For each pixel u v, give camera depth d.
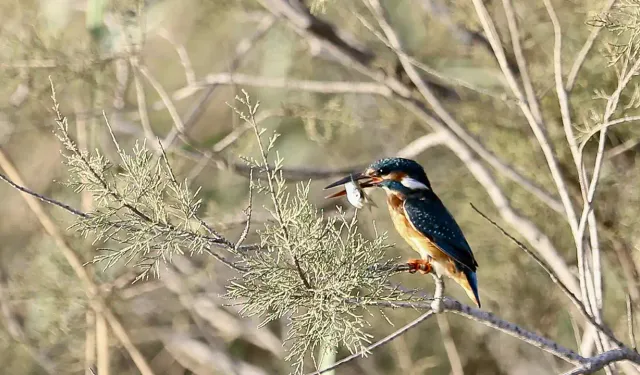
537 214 13.73
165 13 15.70
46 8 14.05
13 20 13.59
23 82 13.12
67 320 13.22
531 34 12.36
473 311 7.55
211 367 16.28
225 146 13.23
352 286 6.76
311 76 15.91
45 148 15.80
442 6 13.38
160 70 17.28
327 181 15.41
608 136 12.80
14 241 16.33
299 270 6.72
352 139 15.77
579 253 8.34
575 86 12.03
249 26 17.38
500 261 14.54
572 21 12.04
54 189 14.68
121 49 12.95
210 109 17.19
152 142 12.02
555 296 14.47
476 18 11.91
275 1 14.02
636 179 12.59
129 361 15.52
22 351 14.59
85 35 13.73
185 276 14.89
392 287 7.27
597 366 7.57
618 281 13.27
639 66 8.52
